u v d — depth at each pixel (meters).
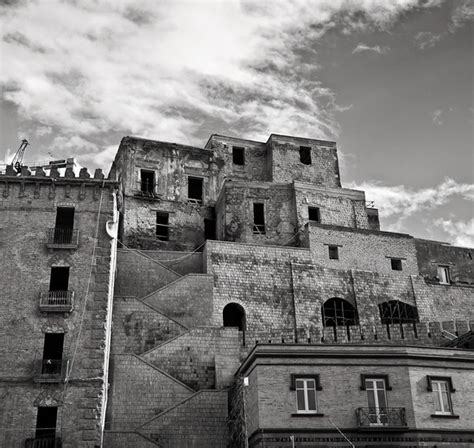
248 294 51.88
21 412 36.25
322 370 36.75
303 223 59.06
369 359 37.19
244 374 39.66
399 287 56.72
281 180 64.19
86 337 38.59
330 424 35.47
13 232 41.03
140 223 58.88
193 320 48.53
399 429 35.28
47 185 42.66
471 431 36.16
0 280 39.56
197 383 43.34
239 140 66.50
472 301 58.88
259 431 34.94
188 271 53.69
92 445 35.84
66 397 36.84
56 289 40.53
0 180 42.25
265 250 54.19
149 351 43.53
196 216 61.25
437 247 61.16
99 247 41.41
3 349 37.72
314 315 52.84
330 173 66.44
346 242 56.81
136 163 61.19
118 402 40.53
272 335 45.47
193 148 63.78
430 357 37.62
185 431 39.56
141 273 50.94
